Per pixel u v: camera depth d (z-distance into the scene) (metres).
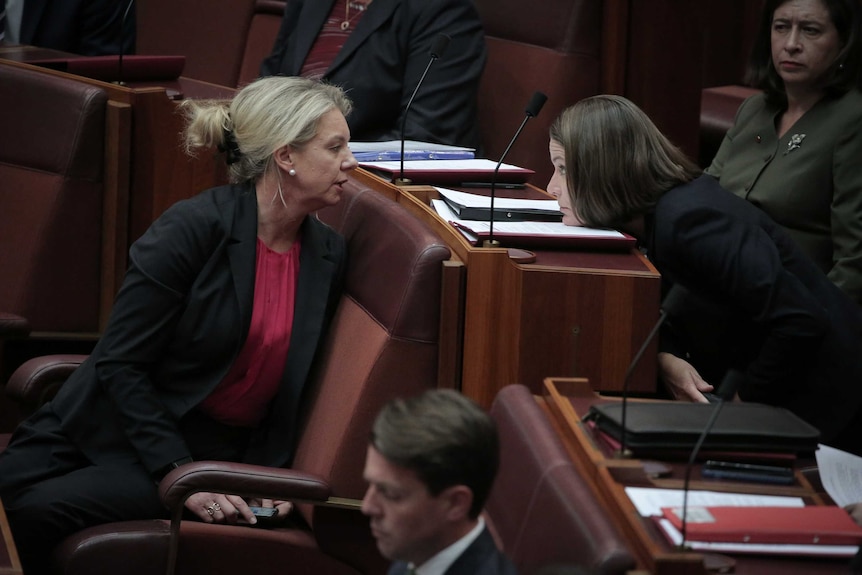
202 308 9.96
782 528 6.26
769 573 6.06
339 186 10.11
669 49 15.46
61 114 13.38
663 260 9.63
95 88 13.39
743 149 12.49
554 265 9.39
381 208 10.43
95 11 18.20
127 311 9.93
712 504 6.61
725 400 6.98
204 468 9.22
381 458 6.09
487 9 16.14
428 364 9.64
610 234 9.97
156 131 13.70
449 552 6.20
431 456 5.98
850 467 7.78
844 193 11.58
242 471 9.26
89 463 10.43
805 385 9.57
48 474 10.31
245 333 10.01
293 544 9.84
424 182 11.74
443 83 14.79
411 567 5.75
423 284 9.55
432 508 6.09
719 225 9.38
